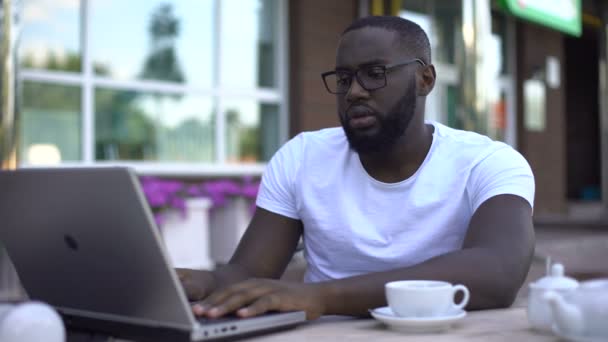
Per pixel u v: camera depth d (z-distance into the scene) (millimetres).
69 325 1343
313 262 1936
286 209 1968
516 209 1659
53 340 1043
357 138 1739
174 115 6406
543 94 10555
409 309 1277
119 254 1126
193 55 6539
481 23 5727
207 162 6641
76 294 1280
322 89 7379
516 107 10219
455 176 1798
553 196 10758
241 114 6906
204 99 6617
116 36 6000
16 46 3893
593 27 12273
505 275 1508
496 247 1553
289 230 1976
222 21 6719
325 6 7414
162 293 1112
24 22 5465
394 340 1204
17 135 3900
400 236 1802
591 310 1065
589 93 15305
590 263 6055
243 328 1203
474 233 1629
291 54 7219
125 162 6059
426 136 1849
